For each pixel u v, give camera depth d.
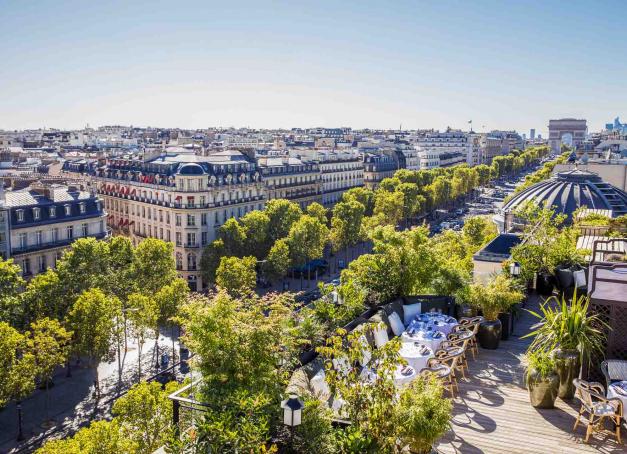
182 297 91.12
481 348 31.83
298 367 23.08
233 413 18.72
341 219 165.38
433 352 27.81
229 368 20.14
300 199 196.88
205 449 17.75
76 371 90.38
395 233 35.31
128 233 161.00
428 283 35.62
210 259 130.00
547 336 25.89
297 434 18.36
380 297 33.50
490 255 46.19
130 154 199.62
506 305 32.09
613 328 24.97
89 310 77.12
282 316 22.41
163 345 102.25
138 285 101.31
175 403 20.48
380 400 19.25
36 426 72.94
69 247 114.88
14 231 106.19
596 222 53.88
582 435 22.70
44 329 81.44
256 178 163.50
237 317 21.28
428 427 19.02
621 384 23.20
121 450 48.97
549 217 52.62
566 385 25.20
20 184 130.50
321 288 30.50
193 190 142.00
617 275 28.56
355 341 21.06
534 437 22.58
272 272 131.25
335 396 20.27
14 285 83.25
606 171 135.25
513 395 26.17
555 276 40.41
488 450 21.69
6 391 65.75
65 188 122.75
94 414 76.19
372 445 18.39
